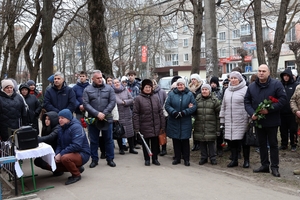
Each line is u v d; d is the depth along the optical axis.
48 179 5.99
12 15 18.03
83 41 30.94
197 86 8.11
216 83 8.16
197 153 8.09
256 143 6.18
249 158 7.22
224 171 6.36
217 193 5.02
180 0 16.61
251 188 5.26
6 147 5.58
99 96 6.59
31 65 19.81
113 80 8.28
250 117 6.17
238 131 6.37
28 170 6.69
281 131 7.91
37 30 19.20
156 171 6.36
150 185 5.45
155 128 6.81
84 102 6.53
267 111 5.63
